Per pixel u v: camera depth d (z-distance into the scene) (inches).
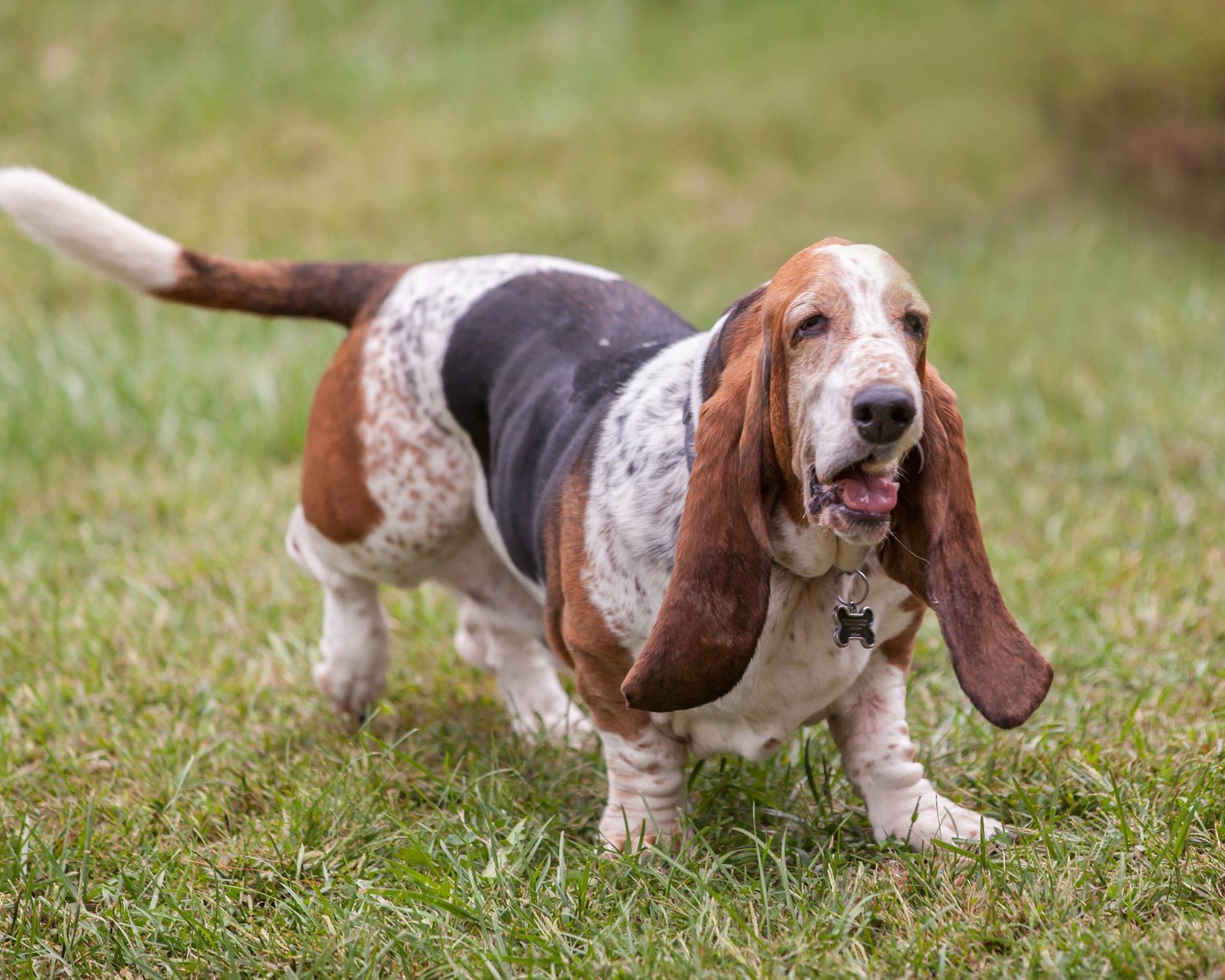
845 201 682.8
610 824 245.3
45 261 614.9
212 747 285.9
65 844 246.8
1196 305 534.9
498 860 227.0
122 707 301.1
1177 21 764.6
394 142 742.5
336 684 303.3
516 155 725.3
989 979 190.5
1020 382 477.1
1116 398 458.9
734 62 808.3
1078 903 206.1
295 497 418.6
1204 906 204.4
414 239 648.4
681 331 262.7
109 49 831.7
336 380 289.4
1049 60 765.3
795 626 219.3
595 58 822.5
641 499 223.0
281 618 346.3
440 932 212.2
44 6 868.0
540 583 260.2
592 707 240.5
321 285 301.7
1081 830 233.0
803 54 800.3
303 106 784.3
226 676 322.3
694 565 203.8
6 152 740.0
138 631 339.0
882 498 186.2
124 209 681.6
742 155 722.2
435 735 296.4
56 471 446.0
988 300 562.3
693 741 238.1
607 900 219.1
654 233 643.5
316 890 227.3
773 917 210.5
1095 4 783.1
